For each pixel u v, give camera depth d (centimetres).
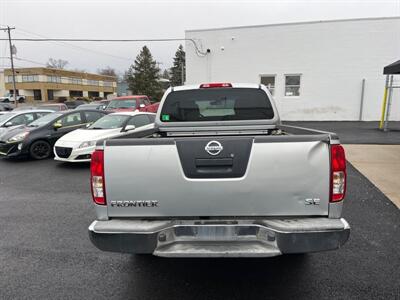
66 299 274
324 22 1653
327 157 240
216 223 249
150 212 253
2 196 592
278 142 240
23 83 6831
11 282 302
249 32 1759
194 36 1838
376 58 1625
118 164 250
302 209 244
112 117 911
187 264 329
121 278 305
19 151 920
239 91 423
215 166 246
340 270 309
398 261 325
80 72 7925
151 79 6569
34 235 412
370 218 441
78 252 362
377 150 919
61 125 972
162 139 246
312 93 1728
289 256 338
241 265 323
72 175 748
